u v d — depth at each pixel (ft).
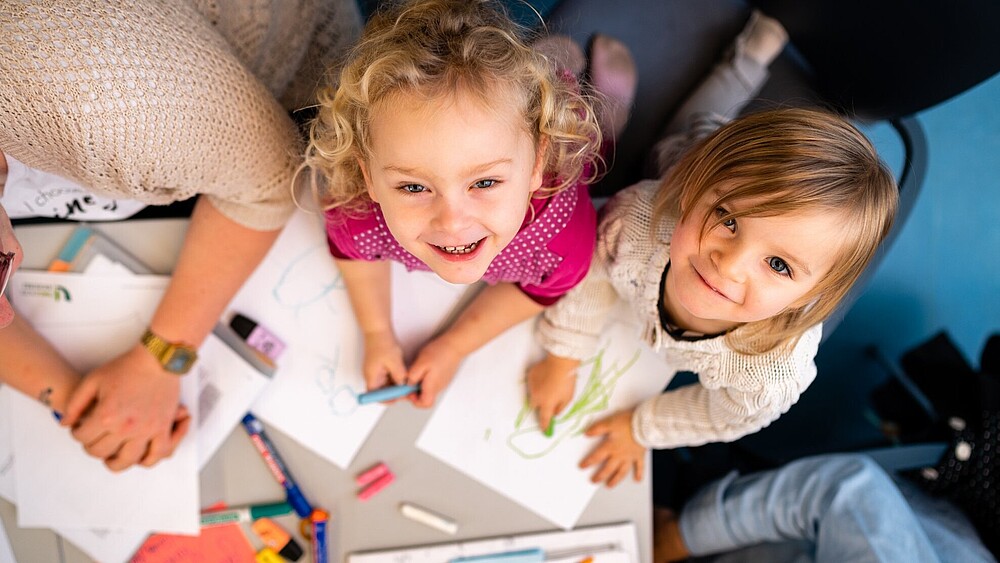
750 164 1.91
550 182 2.16
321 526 2.53
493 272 2.39
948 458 3.31
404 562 2.57
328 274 2.62
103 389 2.45
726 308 2.00
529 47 1.89
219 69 1.85
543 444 2.62
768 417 2.39
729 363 2.30
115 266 2.52
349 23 2.56
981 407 3.26
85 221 2.51
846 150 1.90
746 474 3.54
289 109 2.61
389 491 2.59
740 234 1.87
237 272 2.40
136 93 1.66
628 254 2.36
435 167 1.73
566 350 2.52
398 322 2.67
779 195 1.82
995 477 3.19
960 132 4.29
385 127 1.75
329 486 2.58
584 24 3.05
